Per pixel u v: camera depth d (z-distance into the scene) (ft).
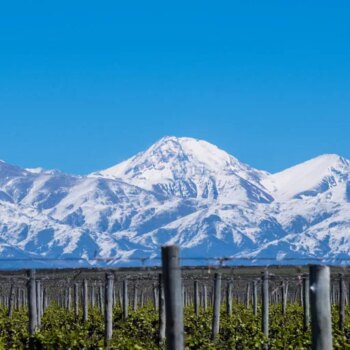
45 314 459.32
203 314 427.74
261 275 311.06
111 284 294.87
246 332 331.36
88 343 289.33
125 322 377.09
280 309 469.16
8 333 340.39
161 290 286.87
